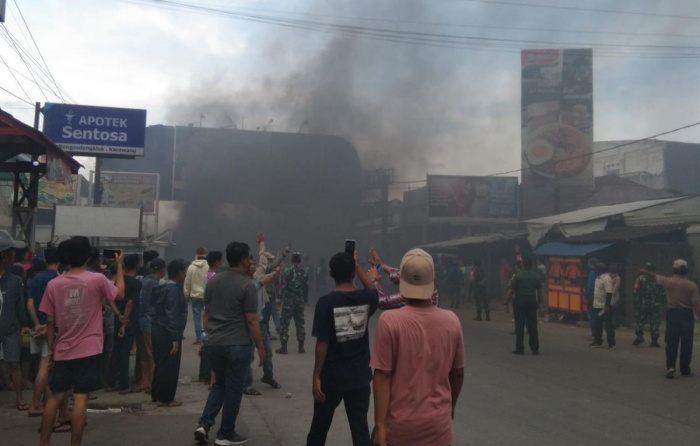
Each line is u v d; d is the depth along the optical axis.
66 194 27.02
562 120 34.12
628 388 8.51
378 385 3.19
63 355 4.90
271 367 8.49
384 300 4.65
